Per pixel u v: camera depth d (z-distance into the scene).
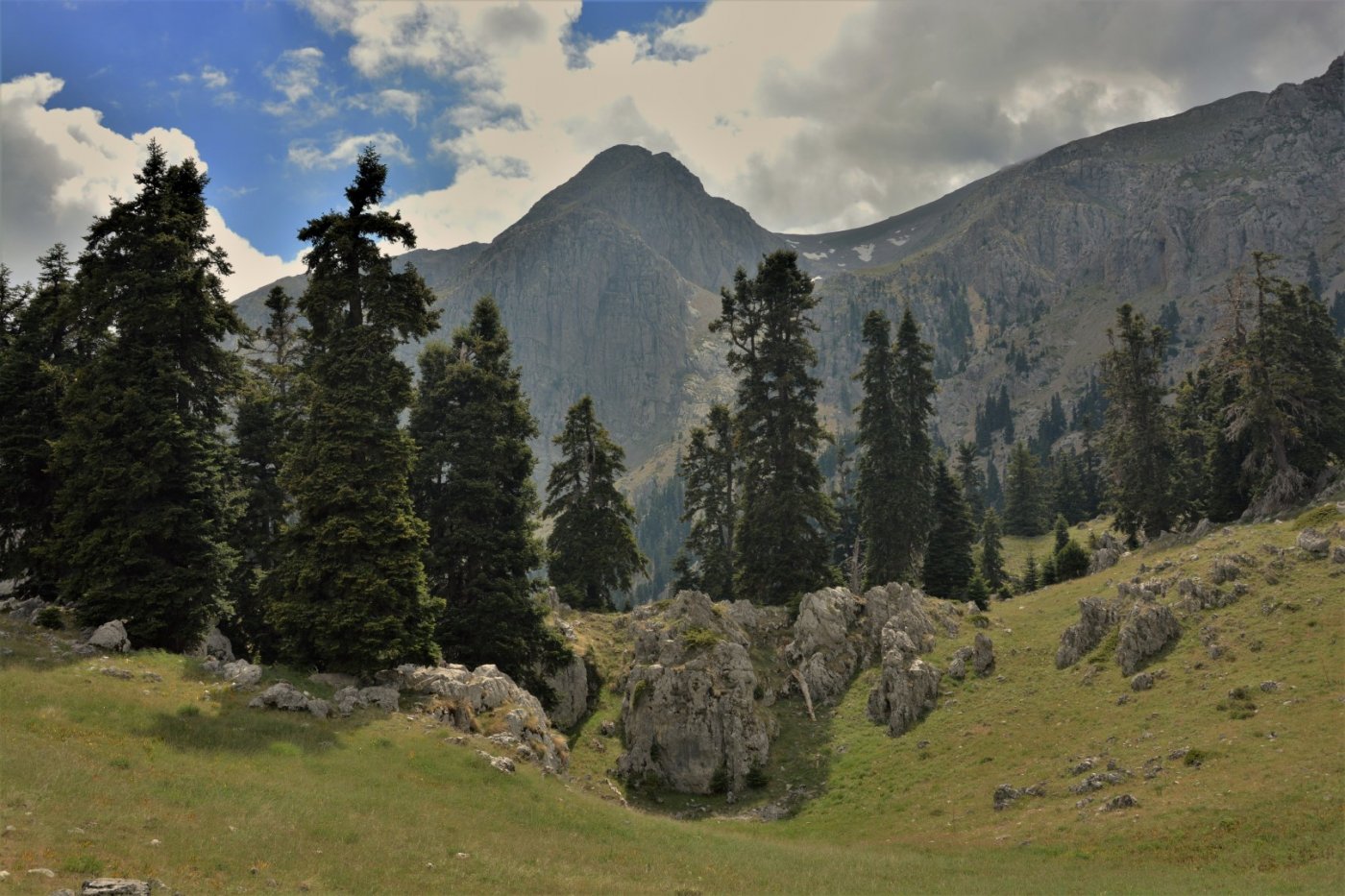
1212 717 32.09
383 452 35.19
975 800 33.38
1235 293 67.38
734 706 42.09
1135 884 21.34
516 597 42.59
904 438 65.25
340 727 28.38
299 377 38.91
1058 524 101.44
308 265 37.31
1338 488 56.34
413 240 38.00
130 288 34.56
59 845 14.98
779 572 55.94
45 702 23.84
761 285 58.78
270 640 41.97
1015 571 107.06
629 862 22.83
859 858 27.03
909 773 37.44
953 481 74.25
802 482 57.50
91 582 32.00
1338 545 40.16
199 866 15.89
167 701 26.69
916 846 29.78
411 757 27.33
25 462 36.41
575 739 44.59
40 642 29.08
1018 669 42.81
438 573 42.81
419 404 44.91
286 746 25.33
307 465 34.97
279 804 20.83
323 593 33.84
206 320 35.38
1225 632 37.66
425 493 44.31
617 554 62.09
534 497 46.94
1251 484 65.06
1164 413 71.56
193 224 35.81
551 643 44.34
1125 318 72.19
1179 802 27.09
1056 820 29.19
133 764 21.19
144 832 16.89
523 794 27.05
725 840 28.31
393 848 19.66
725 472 73.88
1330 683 31.17
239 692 29.11
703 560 75.00
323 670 33.81
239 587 41.75
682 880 21.66
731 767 40.53
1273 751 28.20
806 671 47.03
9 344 39.12
